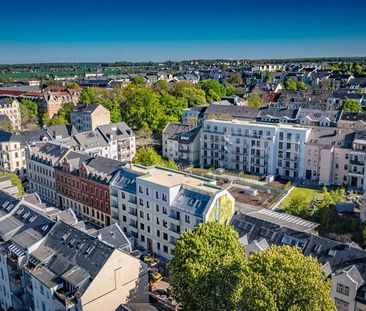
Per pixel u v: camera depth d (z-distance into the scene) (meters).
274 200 120.38
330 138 135.12
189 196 86.94
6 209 85.50
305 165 139.00
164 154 169.38
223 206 85.62
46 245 70.94
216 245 63.62
